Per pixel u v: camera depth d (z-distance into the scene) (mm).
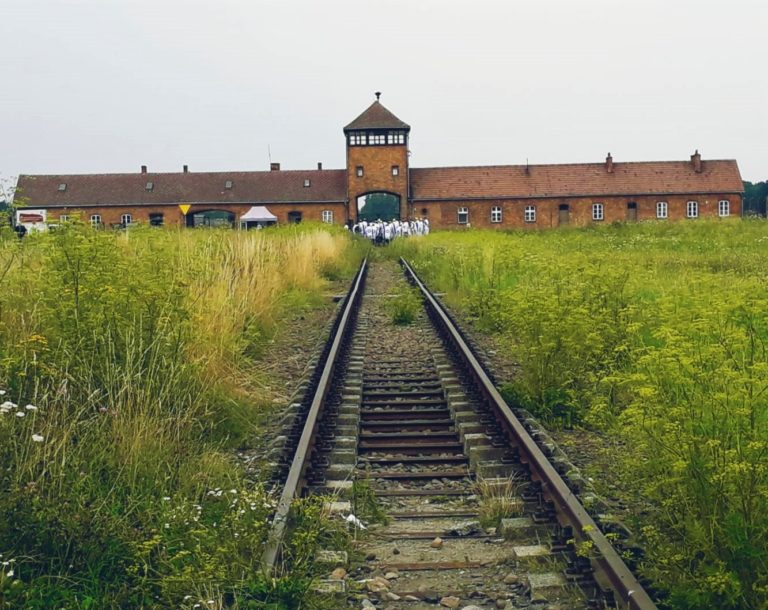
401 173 84875
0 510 5270
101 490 6137
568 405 9242
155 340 8297
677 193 84938
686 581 4766
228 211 86812
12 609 4578
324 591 5211
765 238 36906
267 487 6941
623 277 12367
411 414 9945
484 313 16578
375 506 6785
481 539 6254
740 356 6305
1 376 7133
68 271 8422
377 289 26125
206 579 4961
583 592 5137
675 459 5266
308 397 10016
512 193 85312
